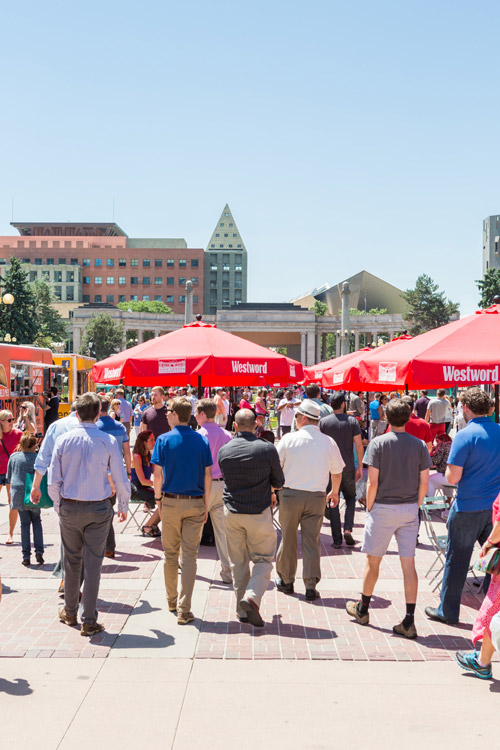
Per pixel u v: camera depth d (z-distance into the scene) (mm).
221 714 4520
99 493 6113
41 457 7188
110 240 171500
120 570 8312
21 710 4551
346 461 9641
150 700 4715
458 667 5375
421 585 7758
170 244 183250
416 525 6168
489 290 81688
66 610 6336
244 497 6535
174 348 10461
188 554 6480
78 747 4082
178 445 6582
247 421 6703
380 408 20453
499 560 5074
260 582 6355
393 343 14680
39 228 179375
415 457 6137
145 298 162875
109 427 10070
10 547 9625
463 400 6449
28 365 22953
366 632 6191
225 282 180500
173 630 6195
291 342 122938
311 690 4906
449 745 4148
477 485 6297
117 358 10805
